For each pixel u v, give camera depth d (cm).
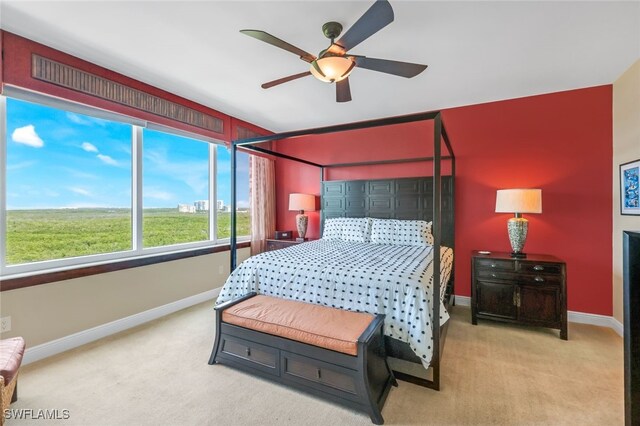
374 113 398
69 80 242
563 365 222
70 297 249
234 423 164
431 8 183
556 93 321
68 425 162
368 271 222
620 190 281
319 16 194
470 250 362
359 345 166
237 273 270
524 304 288
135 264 297
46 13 190
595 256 306
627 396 103
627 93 269
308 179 489
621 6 181
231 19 197
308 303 228
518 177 339
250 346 206
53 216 254
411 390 192
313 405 178
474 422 164
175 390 192
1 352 165
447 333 281
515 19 194
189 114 348
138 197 313
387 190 404
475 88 311
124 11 189
